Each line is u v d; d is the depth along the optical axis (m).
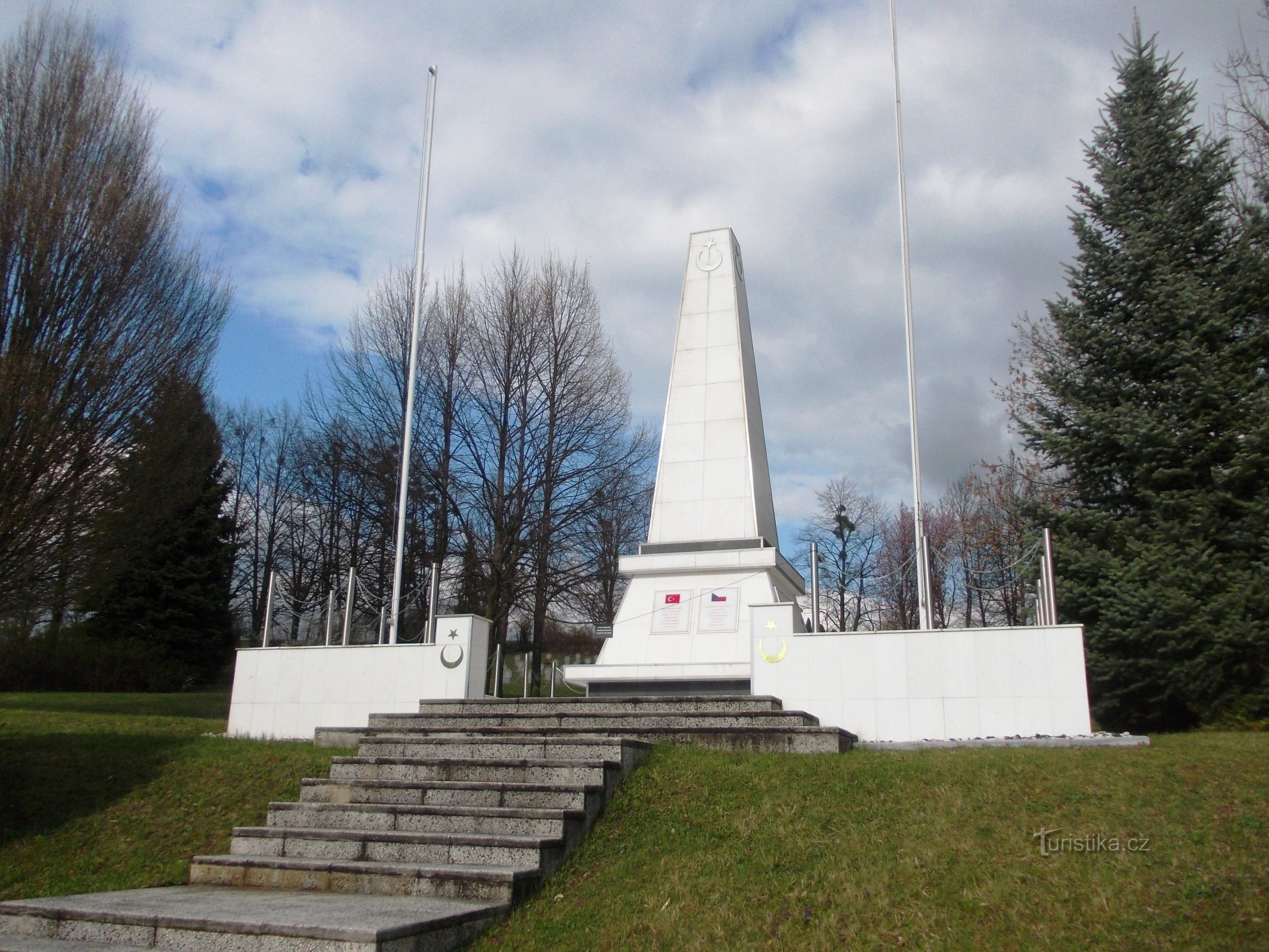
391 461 30.91
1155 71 19.59
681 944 6.69
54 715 16.44
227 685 32.78
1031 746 10.68
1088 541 17.28
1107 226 19.19
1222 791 8.28
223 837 9.65
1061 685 11.56
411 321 31.94
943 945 6.43
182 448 20.98
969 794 8.72
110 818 10.45
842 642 12.43
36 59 18.55
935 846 7.77
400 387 31.72
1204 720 15.75
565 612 31.48
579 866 8.12
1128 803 8.23
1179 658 15.68
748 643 16.55
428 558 30.34
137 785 11.25
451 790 9.27
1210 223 17.95
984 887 7.07
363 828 9.09
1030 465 31.08
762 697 12.16
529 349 30.77
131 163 18.89
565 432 30.77
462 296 31.78
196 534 33.09
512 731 11.55
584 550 31.00
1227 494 16.11
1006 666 11.80
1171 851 7.33
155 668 29.50
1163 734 15.89
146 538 20.67
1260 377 16.59
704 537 17.69
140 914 6.96
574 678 16.73
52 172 17.58
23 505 16.39
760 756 10.12
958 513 42.50
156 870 9.05
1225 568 15.86
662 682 16.33
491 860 8.02
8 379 15.89
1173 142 18.78
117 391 18.25
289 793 10.57
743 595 16.98
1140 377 18.00
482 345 31.11
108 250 17.88
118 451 18.89
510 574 29.06
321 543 41.06
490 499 30.09
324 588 36.59
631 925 7.00
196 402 21.08
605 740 9.71
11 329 16.78
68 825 10.32
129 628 31.16
